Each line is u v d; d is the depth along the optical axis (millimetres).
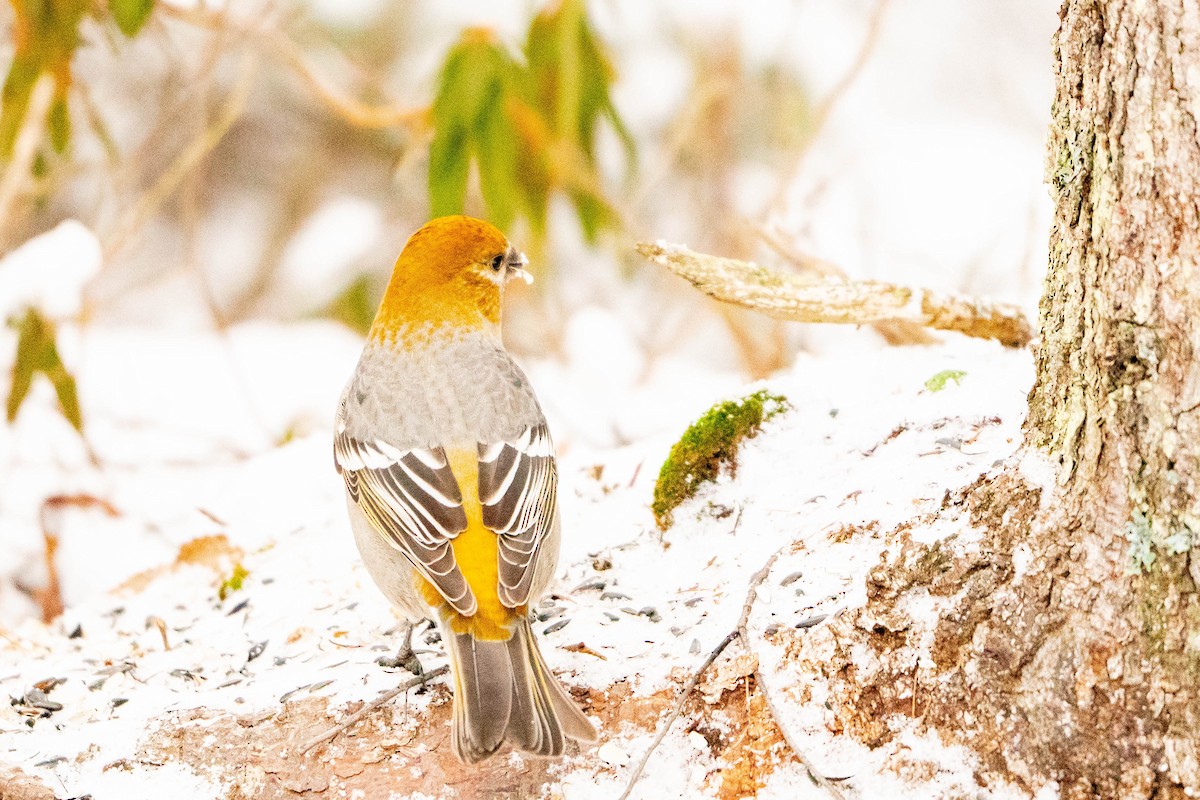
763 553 8648
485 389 8695
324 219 20531
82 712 8812
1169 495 6352
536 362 17031
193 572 11227
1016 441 8477
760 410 9742
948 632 7082
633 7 18547
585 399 15195
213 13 16078
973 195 17594
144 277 21016
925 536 7434
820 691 7398
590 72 15023
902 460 8992
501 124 14500
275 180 21391
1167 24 6156
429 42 19734
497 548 7867
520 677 7410
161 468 15195
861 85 18875
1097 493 6652
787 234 13500
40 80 14695
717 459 9570
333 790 7629
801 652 7559
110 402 16781
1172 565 6359
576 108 14625
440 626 7812
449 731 7875
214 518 11789
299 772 7742
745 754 7340
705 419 9664
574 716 7246
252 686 8695
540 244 15648
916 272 15617
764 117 18453
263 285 20688
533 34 14672
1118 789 6492
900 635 7242
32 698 9008
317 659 9008
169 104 16938
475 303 9359
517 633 7625
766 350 15820
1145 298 6348
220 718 8227
